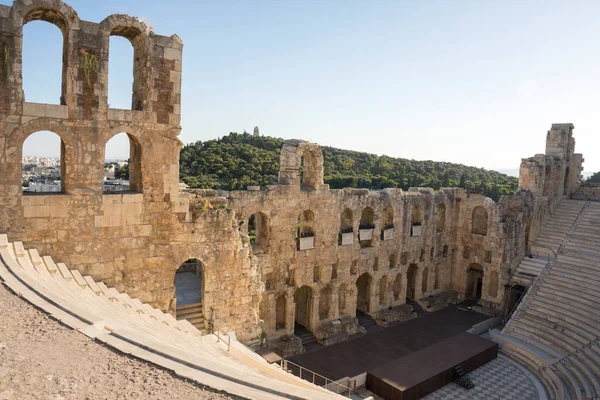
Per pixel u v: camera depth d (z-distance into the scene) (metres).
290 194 38.91
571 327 40.31
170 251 25.72
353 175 96.38
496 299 52.34
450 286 58.03
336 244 42.97
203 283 27.36
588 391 31.52
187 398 11.77
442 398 32.88
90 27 22.62
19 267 19.20
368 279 48.06
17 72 21.17
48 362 12.74
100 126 23.19
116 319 17.44
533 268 52.62
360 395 33.19
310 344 40.75
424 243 53.09
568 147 63.47
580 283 45.00
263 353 28.50
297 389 13.48
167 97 24.80
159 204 25.14
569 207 59.75
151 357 13.73
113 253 24.09
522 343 41.00
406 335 43.94
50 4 21.55
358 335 43.41
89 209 23.25
